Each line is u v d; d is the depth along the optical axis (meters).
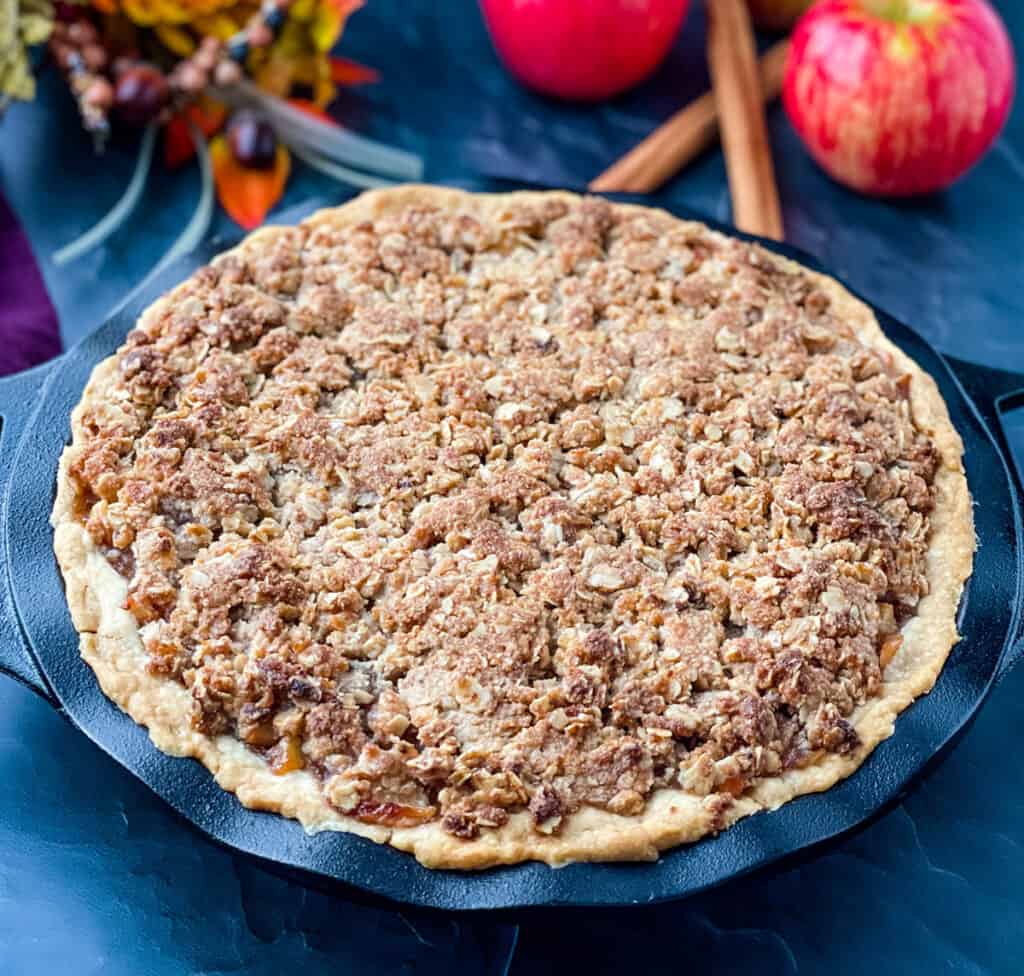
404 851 0.40
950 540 0.45
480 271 0.50
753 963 0.44
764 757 0.41
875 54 0.56
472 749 0.41
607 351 0.48
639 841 0.40
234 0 0.59
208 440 0.45
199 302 0.48
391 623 0.42
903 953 0.45
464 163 0.62
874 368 0.48
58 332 0.56
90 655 0.42
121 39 0.60
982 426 0.48
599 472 0.46
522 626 0.42
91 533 0.44
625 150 0.63
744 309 0.49
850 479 0.45
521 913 0.39
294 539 0.44
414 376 0.47
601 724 0.41
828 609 0.43
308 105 0.62
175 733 0.41
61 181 0.60
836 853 0.46
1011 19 0.67
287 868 0.39
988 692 0.43
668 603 0.43
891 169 0.59
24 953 0.44
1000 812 0.47
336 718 0.41
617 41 0.60
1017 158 0.64
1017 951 0.45
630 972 0.44
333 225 0.51
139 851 0.45
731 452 0.46
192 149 0.61
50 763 0.47
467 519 0.44
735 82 0.61
